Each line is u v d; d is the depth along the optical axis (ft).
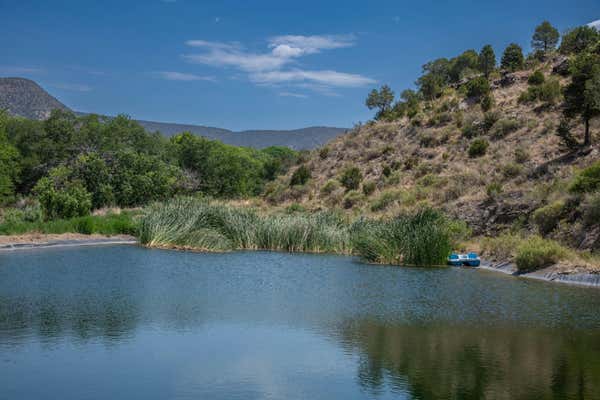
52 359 28.53
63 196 104.01
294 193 145.38
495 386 25.13
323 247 85.87
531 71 149.59
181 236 83.30
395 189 118.83
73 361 28.27
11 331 33.63
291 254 80.59
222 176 166.91
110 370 26.99
